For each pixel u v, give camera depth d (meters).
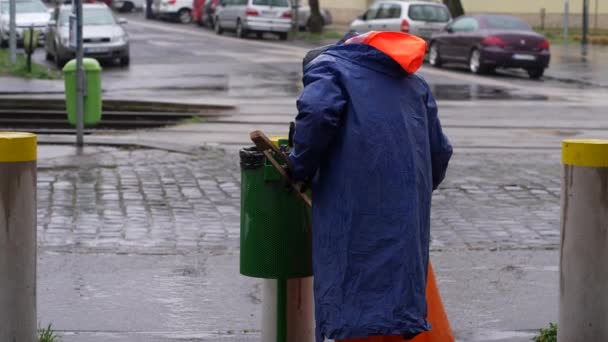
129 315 14.85
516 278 17.19
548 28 113.06
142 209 22.56
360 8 122.12
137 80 56.44
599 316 12.08
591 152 11.88
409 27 77.56
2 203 11.44
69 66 31.66
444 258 18.55
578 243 12.04
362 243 10.32
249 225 11.66
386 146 10.38
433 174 11.34
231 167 28.36
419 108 10.75
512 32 65.25
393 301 10.22
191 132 37.44
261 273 11.65
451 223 21.73
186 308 15.27
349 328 10.23
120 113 41.31
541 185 26.33
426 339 11.29
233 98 48.22
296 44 89.88
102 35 65.25
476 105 48.06
